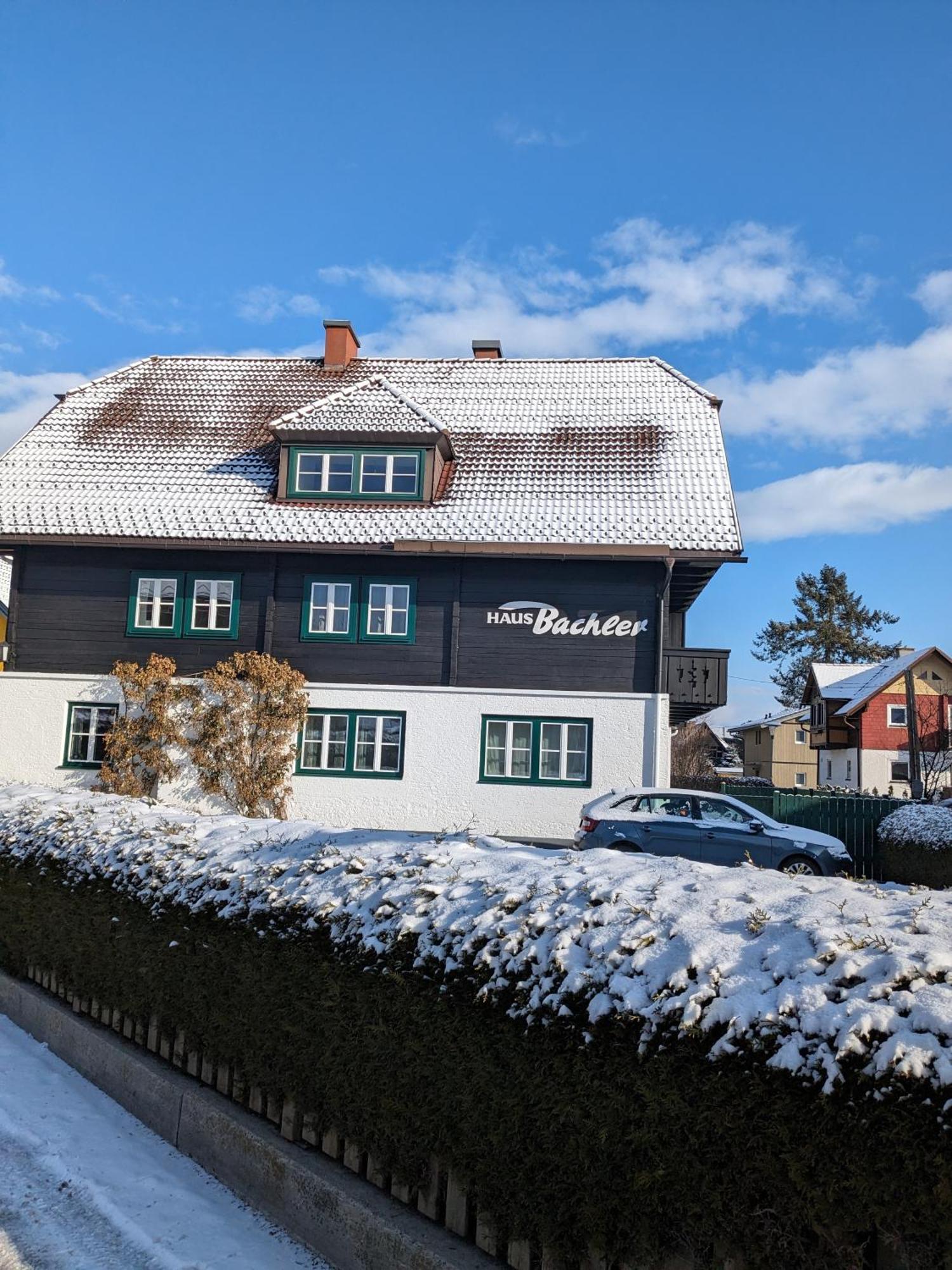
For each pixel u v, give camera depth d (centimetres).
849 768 5562
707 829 1733
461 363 2942
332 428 2412
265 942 539
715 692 2342
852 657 7825
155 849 707
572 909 428
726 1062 328
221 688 2266
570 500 2405
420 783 2278
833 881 443
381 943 471
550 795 2252
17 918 831
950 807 2169
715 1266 330
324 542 2309
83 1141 563
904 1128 288
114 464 2564
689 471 2478
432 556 2333
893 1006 313
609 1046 363
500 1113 398
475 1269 395
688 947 374
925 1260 286
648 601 2309
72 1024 707
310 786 2292
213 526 2358
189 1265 439
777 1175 312
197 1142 556
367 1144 466
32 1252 445
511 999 404
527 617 2325
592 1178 361
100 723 2388
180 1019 606
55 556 2425
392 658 2336
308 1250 465
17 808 951
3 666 3033
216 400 2798
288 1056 512
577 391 2786
